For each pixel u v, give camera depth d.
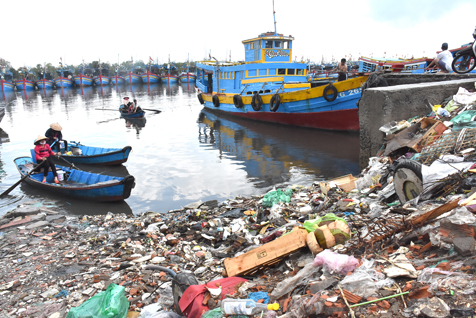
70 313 3.58
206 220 7.38
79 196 10.65
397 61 21.47
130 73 77.50
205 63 30.95
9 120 27.06
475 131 5.81
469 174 4.70
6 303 4.78
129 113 25.89
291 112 19.86
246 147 16.72
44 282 5.32
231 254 5.58
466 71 9.91
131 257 5.91
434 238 3.38
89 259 6.06
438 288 2.71
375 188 6.54
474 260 2.91
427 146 6.22
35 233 7.60
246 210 7.53
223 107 26.05
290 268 4.23
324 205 6.54
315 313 2.81
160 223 7.50
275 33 22.17
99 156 14.21
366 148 9.15
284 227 5.80
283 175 12.17
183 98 44.03
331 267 3.42
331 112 18.09
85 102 40.84
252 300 3.34
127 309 3.87
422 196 4.72
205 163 14.20
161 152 16.31
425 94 8.16
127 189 10.14
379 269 3.27
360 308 2.76
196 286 3.71
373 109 8.73
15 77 96.12
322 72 38.31
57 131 14.98
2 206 10.30
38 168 11.71
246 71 22.48
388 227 4.01
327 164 13.25
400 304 2.73
